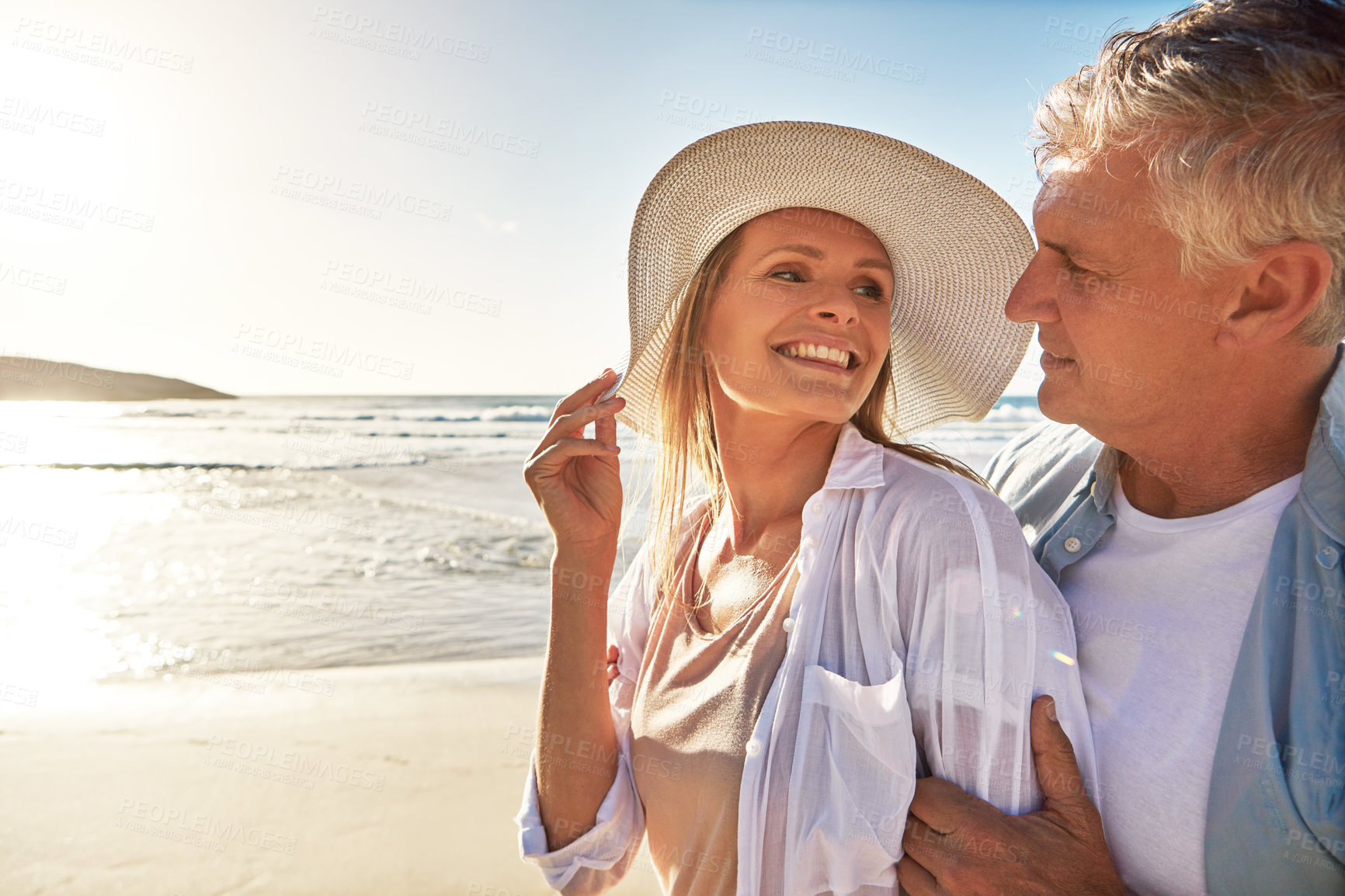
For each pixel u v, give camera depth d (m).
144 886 3.42
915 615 1.37
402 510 13.96
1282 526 1.22
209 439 25.53
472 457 21.64
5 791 4.21
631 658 1.89
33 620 7.52
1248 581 1.26
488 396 40.59
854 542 1.47
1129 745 1.32
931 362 1.94
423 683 5.76
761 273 1.54
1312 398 1.23
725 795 1.45
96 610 7.89
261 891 3.41
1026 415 20.98
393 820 3.95
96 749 4.72
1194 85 1.14
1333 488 1.16
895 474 1.51
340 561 10.24
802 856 1.32
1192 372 1.23
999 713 1.29
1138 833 1.30
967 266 1.77
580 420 1.71
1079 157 1.29
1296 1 1.13
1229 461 1.29
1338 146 1.06
